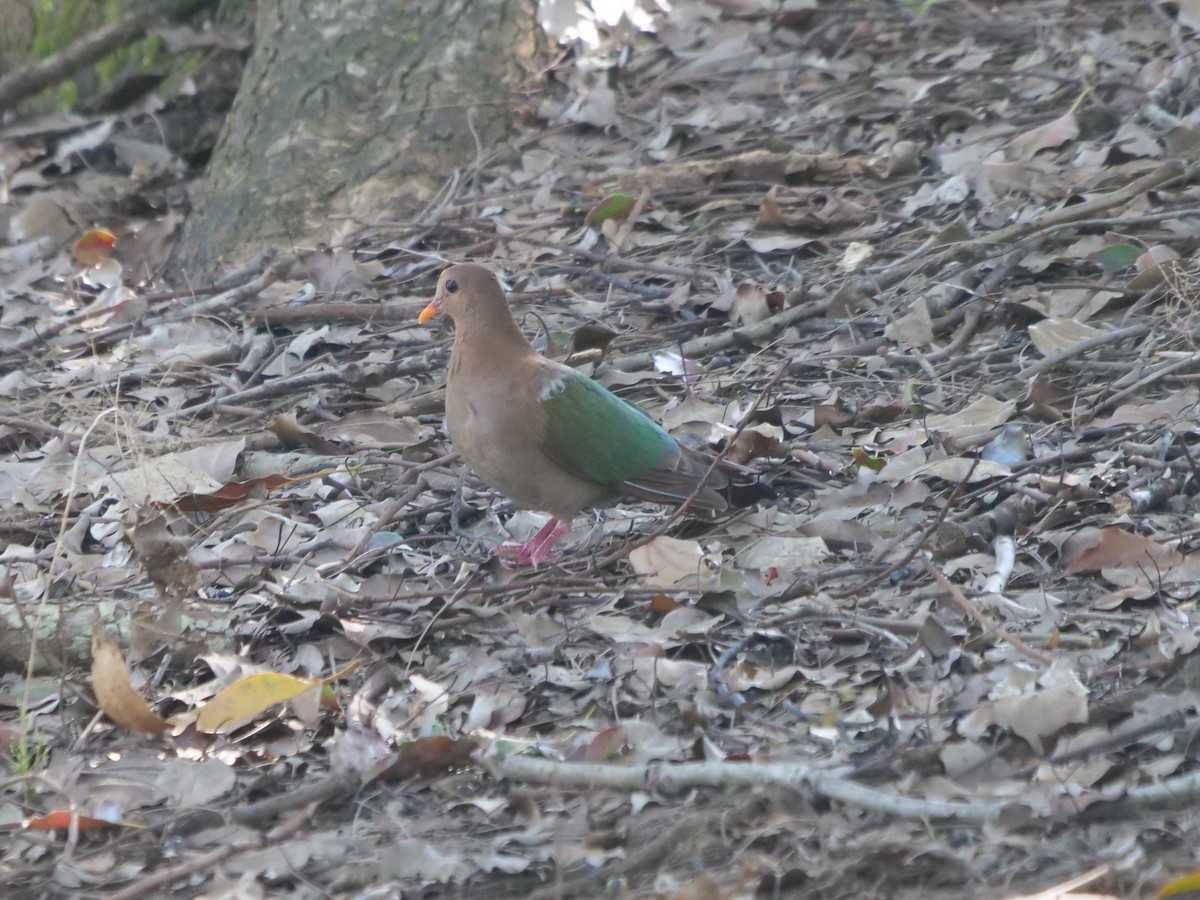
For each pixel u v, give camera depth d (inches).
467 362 388.5
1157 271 468.4
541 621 347.6
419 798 288.5
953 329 483.2
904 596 345.1
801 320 495.2
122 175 709.9
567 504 389.7
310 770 303.6
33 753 311.6
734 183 592.1
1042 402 422.3
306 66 665.0
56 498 440.1
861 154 602.2
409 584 380.8
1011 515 371.9
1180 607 328.2
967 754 275.3
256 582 377.1
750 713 307.9
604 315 524.7
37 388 523.2
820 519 381.7
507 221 602.9
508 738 305.3
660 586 359.9
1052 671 288.4
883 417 438.0
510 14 672.4
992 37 676.7
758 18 719.1
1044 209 525.3
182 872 263.4
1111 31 656.4
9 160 716.0
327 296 565.3
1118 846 247.0
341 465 446.0
